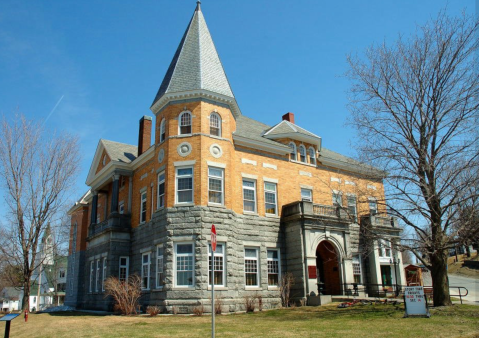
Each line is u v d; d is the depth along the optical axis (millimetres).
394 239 20719
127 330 15203
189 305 22562
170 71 29203
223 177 25844
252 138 28891
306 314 19812
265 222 28156
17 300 85375
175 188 25141
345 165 34062
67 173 34438
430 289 28031
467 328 13094
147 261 28797
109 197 38344
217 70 28219
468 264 57875
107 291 29281
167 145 26219
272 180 29578
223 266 24250
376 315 17484
